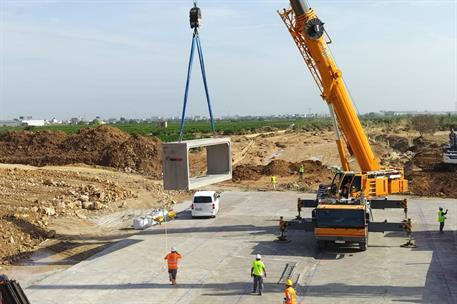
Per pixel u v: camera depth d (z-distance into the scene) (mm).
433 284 16484
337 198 22156
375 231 21219
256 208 30422
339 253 20641
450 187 35500
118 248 21578
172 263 16797
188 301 15344
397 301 14969
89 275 17969
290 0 22219
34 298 15680
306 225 22141
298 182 40156
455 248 20938
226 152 22609
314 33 22031
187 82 19359
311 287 16453
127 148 50062
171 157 19109
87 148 53906
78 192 31969
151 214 26844
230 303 15125
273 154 59344
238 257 20141
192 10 19344
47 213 26578
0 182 33000
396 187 23922
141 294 16016
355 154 23656
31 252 21203
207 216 27797
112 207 30391
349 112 23094
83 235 24219
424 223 25609
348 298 15328
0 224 22641
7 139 57875
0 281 11250
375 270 18172
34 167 44250
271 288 16438
